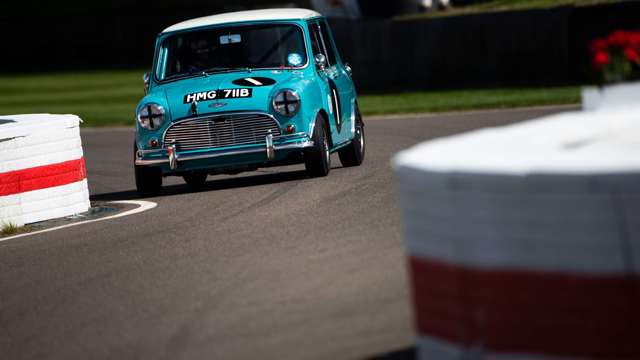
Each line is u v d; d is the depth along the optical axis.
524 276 13.69
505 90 85.56
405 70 97.25
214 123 43.69
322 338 20.05
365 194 38.81
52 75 155.12
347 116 48.97
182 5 187.12
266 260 28.22
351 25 102.38
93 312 24.25
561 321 13.54
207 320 22.38
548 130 16.11
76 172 41.97
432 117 70.94
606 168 12.90
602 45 18.83
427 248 14.72
